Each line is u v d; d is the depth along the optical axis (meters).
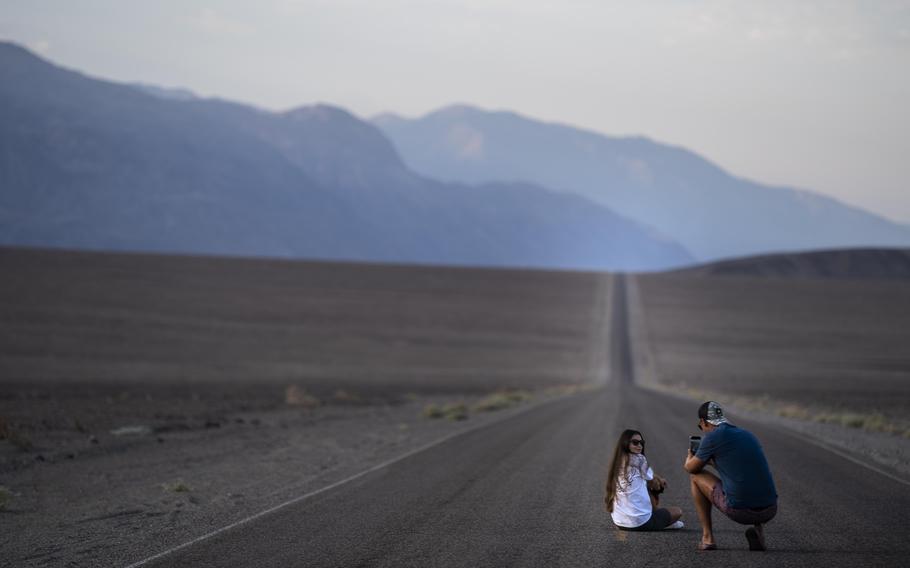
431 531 21.38
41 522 24.70
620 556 18.69
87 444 43.81
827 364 181.50
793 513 23.61
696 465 19.27
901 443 45.28
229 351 159.12
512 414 65.12
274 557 18.94
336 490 28.20
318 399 88.31
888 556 18.56
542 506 24.72
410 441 45.00
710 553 18.92
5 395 82.62
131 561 19.02
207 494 28.66
